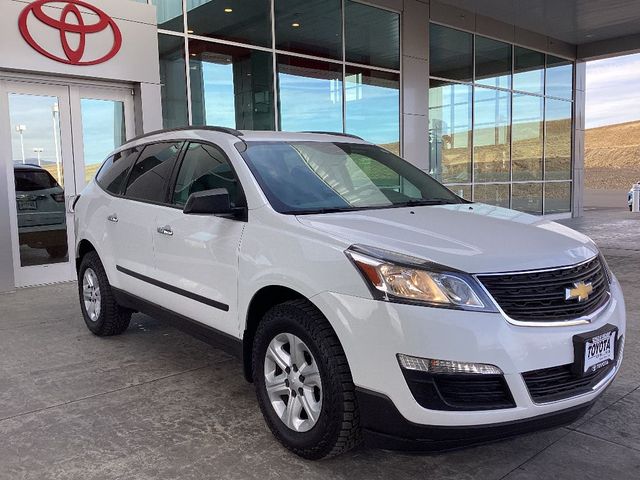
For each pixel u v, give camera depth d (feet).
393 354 8.42
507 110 50.70
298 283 9.66
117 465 9.82
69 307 21.02
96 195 17.17
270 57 33.91
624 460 9.98
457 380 8.37
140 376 13.99
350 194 12.42
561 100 56.65
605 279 10.52
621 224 50.34
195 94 30.76
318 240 9.68
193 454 10.20
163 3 29.12
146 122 27.35
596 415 11.72
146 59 27.09
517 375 8.42
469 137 47.11
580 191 59.82
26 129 24.64
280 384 10.37
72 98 25.84
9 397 12.73
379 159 14.57
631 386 13.12
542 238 10.07
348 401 9.09
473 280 8.55
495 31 47.52
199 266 12.22
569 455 10.18
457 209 12.19
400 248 9.06
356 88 38.40
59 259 25.91
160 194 14.29
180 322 13.21
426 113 42.57
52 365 14.78
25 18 23.34
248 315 10.94
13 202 24.14
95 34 25.29
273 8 33.81
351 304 8.85
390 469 9.75
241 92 32.71
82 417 11.71
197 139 13.84
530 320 8.71
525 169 53.31
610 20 47.85
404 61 40.70
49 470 9.67
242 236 11.08
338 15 36.99
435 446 8.64
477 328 8.31
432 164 44.06
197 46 30.66
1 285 23.72
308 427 9.77
